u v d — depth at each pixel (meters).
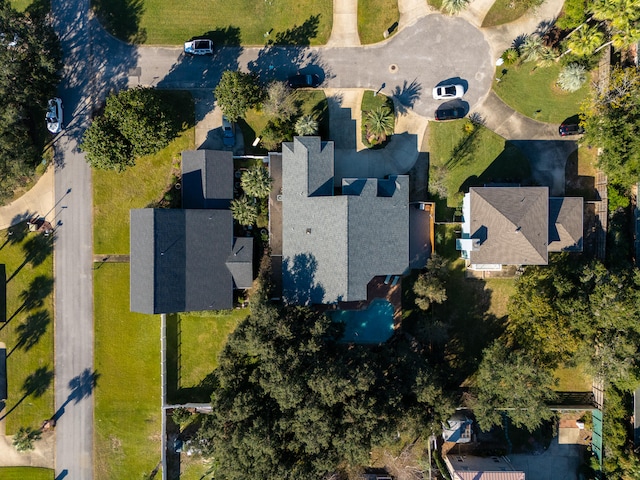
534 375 38.78
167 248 39.94
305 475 37.19
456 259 44.81
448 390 43.31
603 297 38.03
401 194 41.53
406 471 44.75
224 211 42.16
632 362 39.50
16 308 45.12
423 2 44.34
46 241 45.03
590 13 41.59
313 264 40.94
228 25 44.34
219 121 44.62
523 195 40.72
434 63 44.56
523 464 45.28
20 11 44.41
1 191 41.00
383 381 39.44
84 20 44.56
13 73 38.44
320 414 36.50
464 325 44.94
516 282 42.62
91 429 45.41
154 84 44.75
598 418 44.00
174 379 45.00
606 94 40.03
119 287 45.16
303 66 44.56
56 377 45.41
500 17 44.31
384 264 41.00
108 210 44.88
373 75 44.56
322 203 40.41
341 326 41.62
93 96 44.78
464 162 44.56
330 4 44.25
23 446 44.12
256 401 38.66
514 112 44.53
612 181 42.94
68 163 44.81
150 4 44.22
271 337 39.22
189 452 43.72
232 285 42.81
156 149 41.41
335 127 44.69
